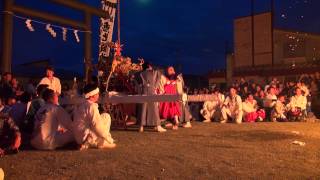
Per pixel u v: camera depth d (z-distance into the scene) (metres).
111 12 13.32
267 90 13.87
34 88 8.84
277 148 5.72
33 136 5.93
